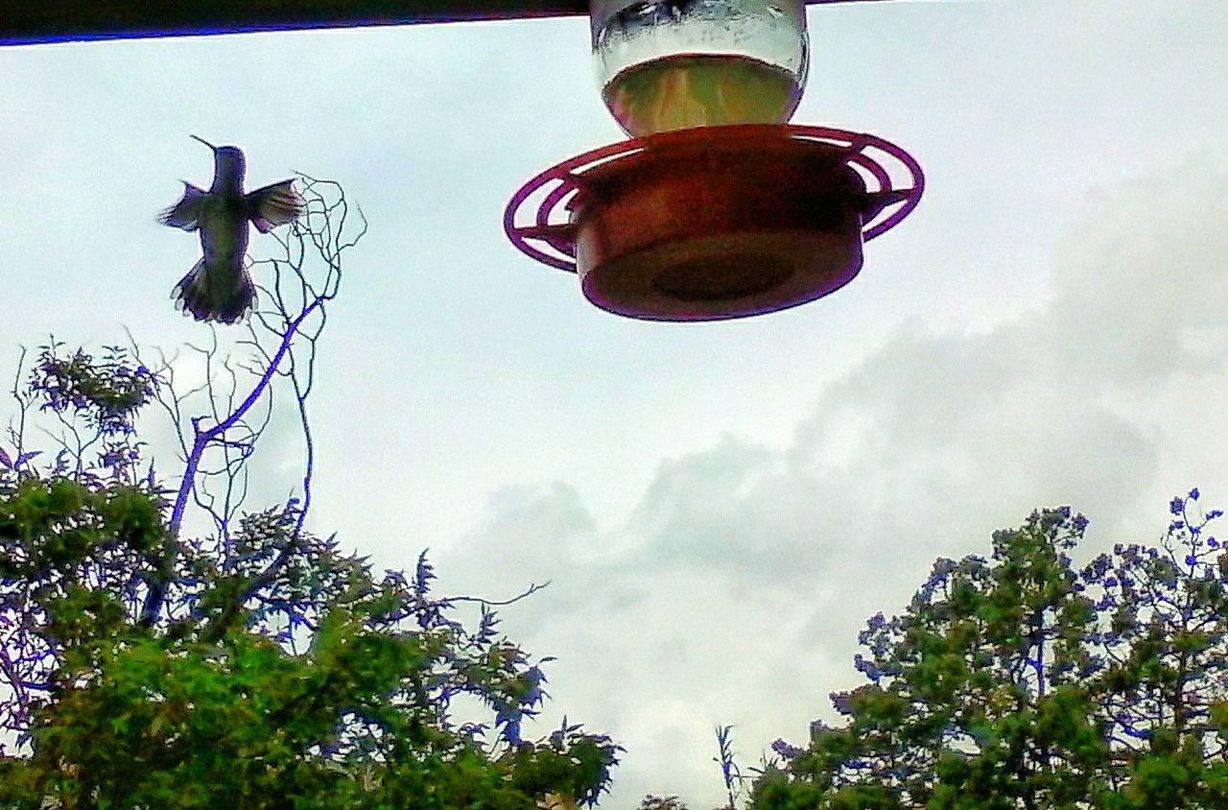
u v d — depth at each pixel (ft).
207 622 18.03
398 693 13.89
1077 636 27.09
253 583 18.99
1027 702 24.70
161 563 17.90
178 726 11.40
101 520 17.31
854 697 24.86
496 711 17.66
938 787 22.61
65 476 17.74
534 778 14.78
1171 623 27.78
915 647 27.17
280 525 20.02
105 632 15.69
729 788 22.49
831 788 24.57
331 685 11.82
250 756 11.75
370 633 12.25
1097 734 23.11
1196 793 20.59
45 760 12.16
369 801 12.41
